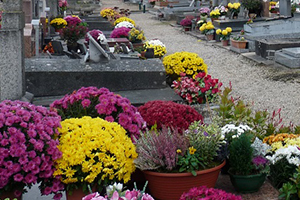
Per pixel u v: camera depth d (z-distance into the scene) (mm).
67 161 4535
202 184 4727
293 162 5004
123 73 8930
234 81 14023
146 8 42344
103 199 3668
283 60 15273
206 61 17422
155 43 16766
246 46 18391
